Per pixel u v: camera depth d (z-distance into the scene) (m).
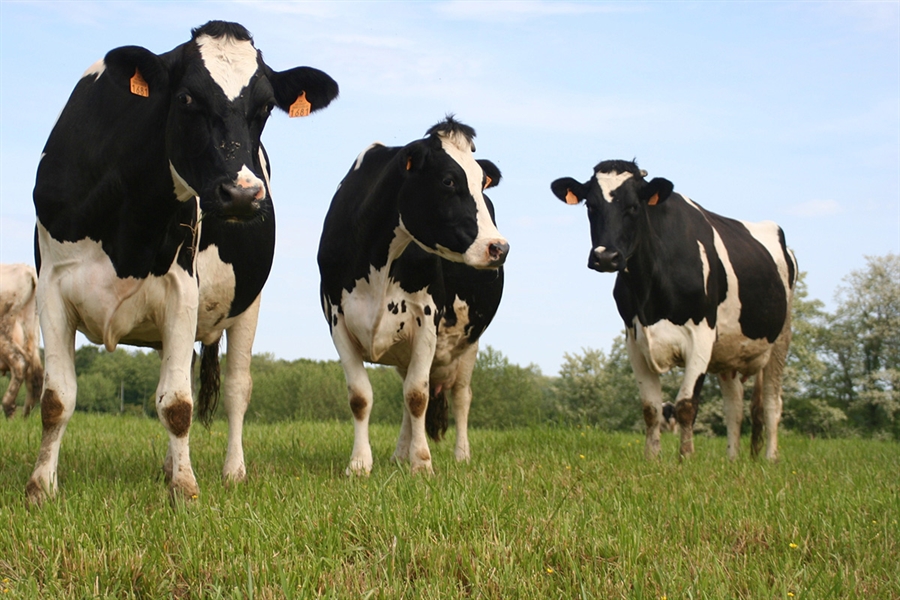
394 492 5.11
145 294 5.19
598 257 8.51
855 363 46.81
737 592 3.80
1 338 14.55
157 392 5.18
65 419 5.03
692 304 8.91
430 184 6.64
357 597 3.45
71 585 3.52
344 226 7.23
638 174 8.86
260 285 7.00
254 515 4.32
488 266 6.52
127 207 5.00
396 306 7.03
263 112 4.89
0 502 4.74
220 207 4.57
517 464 7.18
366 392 6.99
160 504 4.82
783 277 10.68
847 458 10.00
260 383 52.69
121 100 5.13
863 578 4.09
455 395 9.09
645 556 4.18
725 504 5.43
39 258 5.30
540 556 4.05
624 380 48.75
